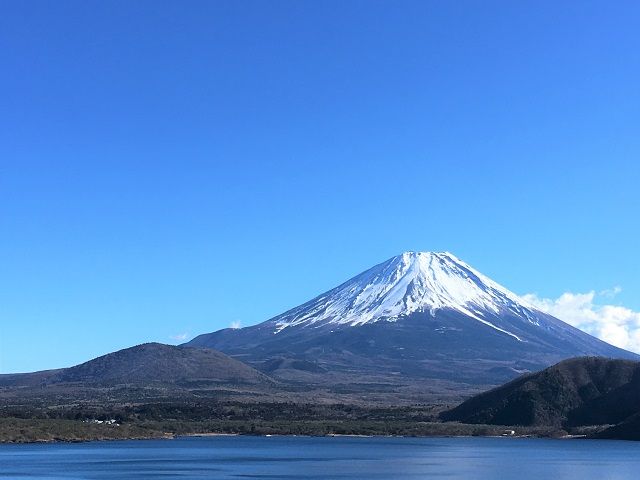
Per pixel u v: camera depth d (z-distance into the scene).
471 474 133.00
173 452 182.50
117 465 148.00
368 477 128.38
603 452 181.75
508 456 169.50
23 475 130.00
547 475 131.12
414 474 133.12
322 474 133.38
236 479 125.06
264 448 196.62
